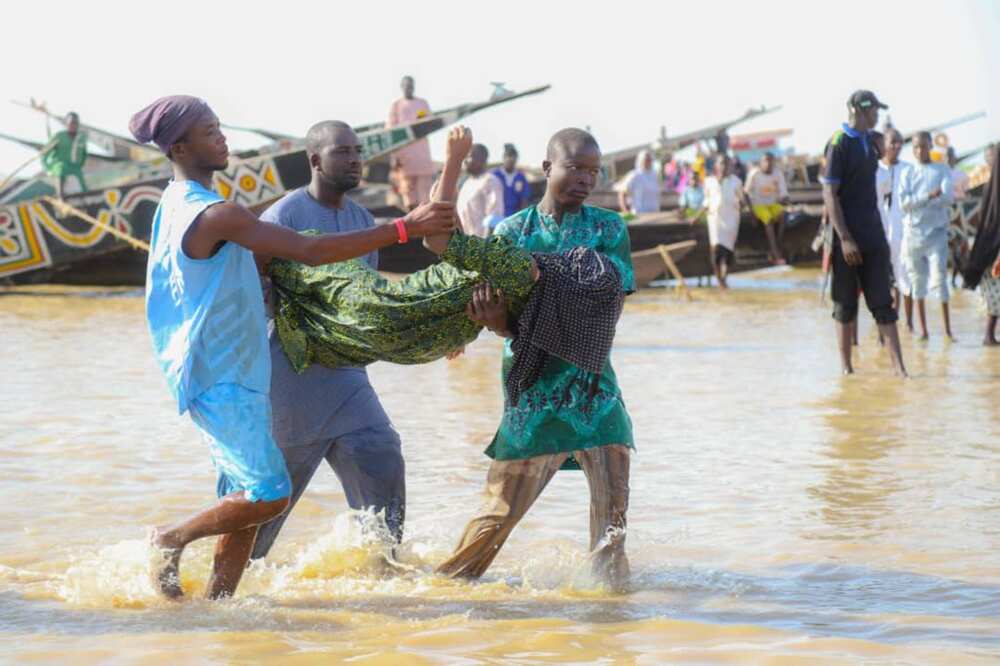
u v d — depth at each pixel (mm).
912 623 10383
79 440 18828
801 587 11609
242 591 11625
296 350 11852
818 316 41531
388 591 11555
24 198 51719
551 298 11180
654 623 10367
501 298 11180
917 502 15070
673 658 9445
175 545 10930
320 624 10398
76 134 48906
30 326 36906
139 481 16125
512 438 11711
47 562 12406
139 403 22516
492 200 40000
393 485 12523
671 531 13758
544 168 11945
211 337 10633
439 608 10945
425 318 11266
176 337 10758
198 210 10484
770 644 9797
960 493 15523
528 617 10641
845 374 26641
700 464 17344
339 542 12477
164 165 52312
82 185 49438
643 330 36750
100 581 11438
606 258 11344
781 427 20281
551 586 11742
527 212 11992
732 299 49188
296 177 46656
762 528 13859
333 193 12797
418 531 13930
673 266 48750
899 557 12648
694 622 10414
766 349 31781
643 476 16609
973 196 50562
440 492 15773
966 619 10523
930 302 47469
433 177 52469
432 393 24422
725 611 10836
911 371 27281
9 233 48688
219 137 10969
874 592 11422
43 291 50844
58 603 10969
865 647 9695
